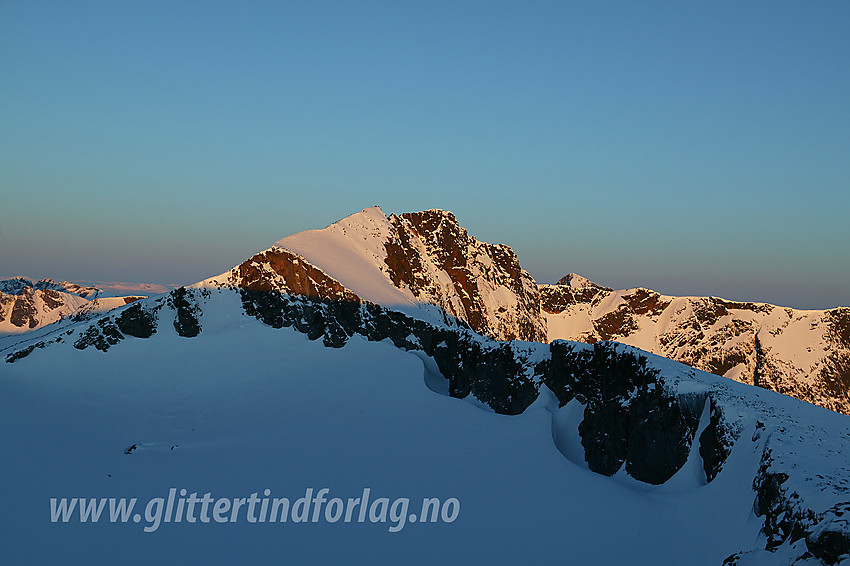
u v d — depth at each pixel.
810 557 36.44
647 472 60.56
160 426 77.25
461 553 48.03
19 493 58.44
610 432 65.88
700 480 55.81
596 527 50.72
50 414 77.31
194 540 50.84
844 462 44.97
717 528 47.88
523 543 49.03
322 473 62.28
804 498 40.69
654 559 46.16
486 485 58.78
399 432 72.56
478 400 87.00
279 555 48.56
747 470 50.16
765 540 42.03
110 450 69.62
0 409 75.62
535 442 69.38
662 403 61.78
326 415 78.19
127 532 52.03
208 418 79.12
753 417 53.84
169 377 88.44
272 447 69.44
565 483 58.81
